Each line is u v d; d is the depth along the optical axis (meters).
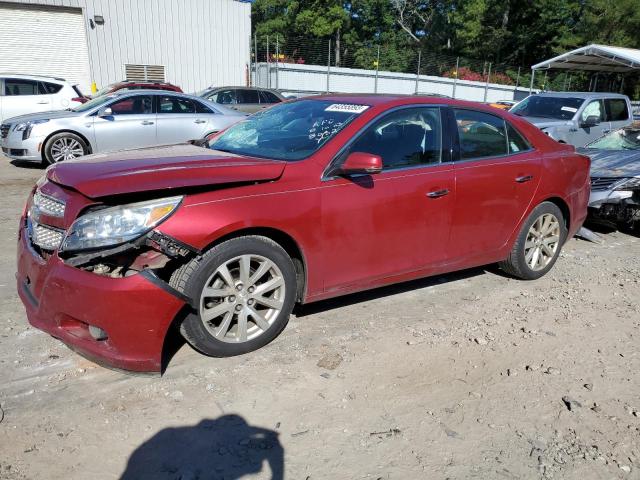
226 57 22.09
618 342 3.87
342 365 3.38
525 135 4.72
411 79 28.80
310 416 2.88
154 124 10.52
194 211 3.01
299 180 3.40
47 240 3.08
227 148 4.07
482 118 4.42
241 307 3.33
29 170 10.47
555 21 44.44
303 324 3.91
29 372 3.17
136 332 2.89
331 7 42.66
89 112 10.19
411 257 4.01
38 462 2.48
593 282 5.09
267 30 45.25
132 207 2.90
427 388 3.18
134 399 2.96
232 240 3.17
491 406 3.03
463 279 5.00
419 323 4.02
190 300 3.04
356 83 27.23
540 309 4.39
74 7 19.20
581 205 5.21
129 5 19.95
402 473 2.50
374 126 3.79
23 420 2.75
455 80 30.44
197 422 2.79
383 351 3.58
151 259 3.01
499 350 3.67
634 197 6.62
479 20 44.38
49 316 3.00
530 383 3.28
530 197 4.64
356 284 3.79
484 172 4.29
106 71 20.20
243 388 3.09
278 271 3.40
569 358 3.60
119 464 2.49
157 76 21.02
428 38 48.41
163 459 2.53
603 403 3.11
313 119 4.01
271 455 2.58
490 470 2.54
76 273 2.88
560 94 12.41
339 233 3.57
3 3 18.39
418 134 4.00
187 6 20.83
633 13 37.59
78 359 3.33
